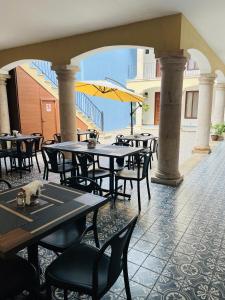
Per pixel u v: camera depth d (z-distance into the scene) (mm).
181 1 3586
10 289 1423
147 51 13734
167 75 4188
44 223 1584
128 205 3658
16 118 7688
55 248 1840
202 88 7148
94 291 1409
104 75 12945
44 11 3996
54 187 2275
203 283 2070
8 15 4156
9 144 7219
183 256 2432
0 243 1354
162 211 3467
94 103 12289
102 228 2965
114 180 4211
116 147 4383
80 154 3895
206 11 3986
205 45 5844
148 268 2250
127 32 4605
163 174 4590
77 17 4250
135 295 1936
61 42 5535
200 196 4047
